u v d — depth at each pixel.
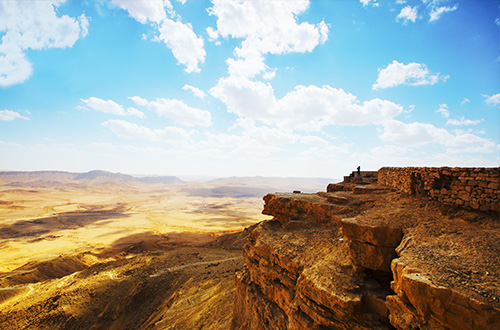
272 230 21.44
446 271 8.70
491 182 11.84
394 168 22.84
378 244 12.04
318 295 11.83
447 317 7.71
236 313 21.89
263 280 17.94
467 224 11.79
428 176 16.02
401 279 9.26
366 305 10.96
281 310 16.09
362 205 18.81
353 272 12.41
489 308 6.93
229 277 38.62
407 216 13.79
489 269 8.34
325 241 16.11
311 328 11.88
